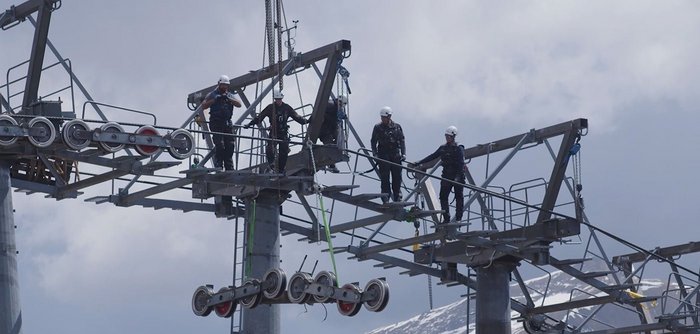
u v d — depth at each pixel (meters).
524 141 43.25
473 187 38.41
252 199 38.22
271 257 38.09
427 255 45.50
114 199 35.94
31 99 34.34
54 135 31.38
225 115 34.69
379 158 37.53
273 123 35.53
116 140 31.75
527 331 47.38
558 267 44.09
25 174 35.81
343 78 36.12
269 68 36.53
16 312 33.16
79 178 36.19
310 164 36.16
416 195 40.69
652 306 49.66
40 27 34.28
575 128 42.19
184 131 32.75
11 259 33.28
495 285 45.47
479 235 40.25
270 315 37.94
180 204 38.22
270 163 35.78
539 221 42.56
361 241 42.53
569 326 47.56
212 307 32.78
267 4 35.91
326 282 30.38
